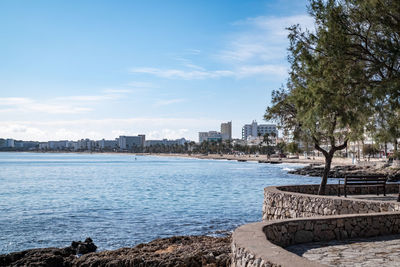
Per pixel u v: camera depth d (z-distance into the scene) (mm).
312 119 13562
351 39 13008
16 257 15859
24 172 105938
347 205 13766
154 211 32281
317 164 124375
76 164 174875
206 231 23281
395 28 12125
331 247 9008
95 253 15633
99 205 36938
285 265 5742
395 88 11789
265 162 178375
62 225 26219
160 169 125188
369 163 94000
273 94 20703
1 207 35906
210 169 122125
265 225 8711
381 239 9898
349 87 12898
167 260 12078
